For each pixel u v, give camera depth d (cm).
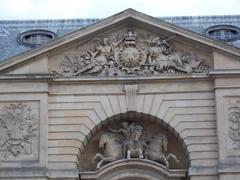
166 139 4722
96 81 4712
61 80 4703
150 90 4709
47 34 5359
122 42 4791
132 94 4703
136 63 4750
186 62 4753
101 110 4691
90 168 4719
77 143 4634
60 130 4653
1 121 4644
